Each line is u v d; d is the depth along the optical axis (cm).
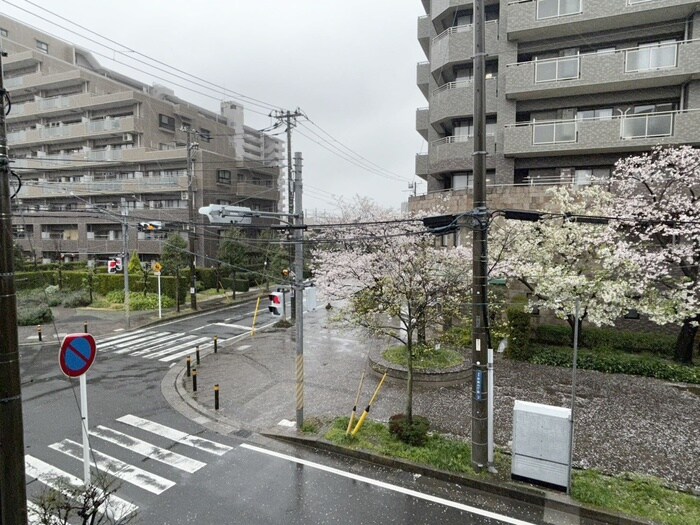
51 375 1259
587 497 622
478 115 678
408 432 797
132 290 2478
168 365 1366
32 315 1925
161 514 610
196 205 3219
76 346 625
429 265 945
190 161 2272
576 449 782
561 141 1598
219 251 2967
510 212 734
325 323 1917
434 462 731
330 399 1048
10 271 416
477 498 652
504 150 1691
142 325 1922
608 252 1191
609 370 1205
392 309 920
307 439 830
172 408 1019
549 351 1309
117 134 3409
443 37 1891
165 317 2072
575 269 1301
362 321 1008
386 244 977
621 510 595
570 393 1048
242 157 5244
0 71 419
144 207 3291
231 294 2806
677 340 1229
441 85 2034
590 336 1359
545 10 1600
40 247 3819
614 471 709
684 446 793
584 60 1568
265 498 651
